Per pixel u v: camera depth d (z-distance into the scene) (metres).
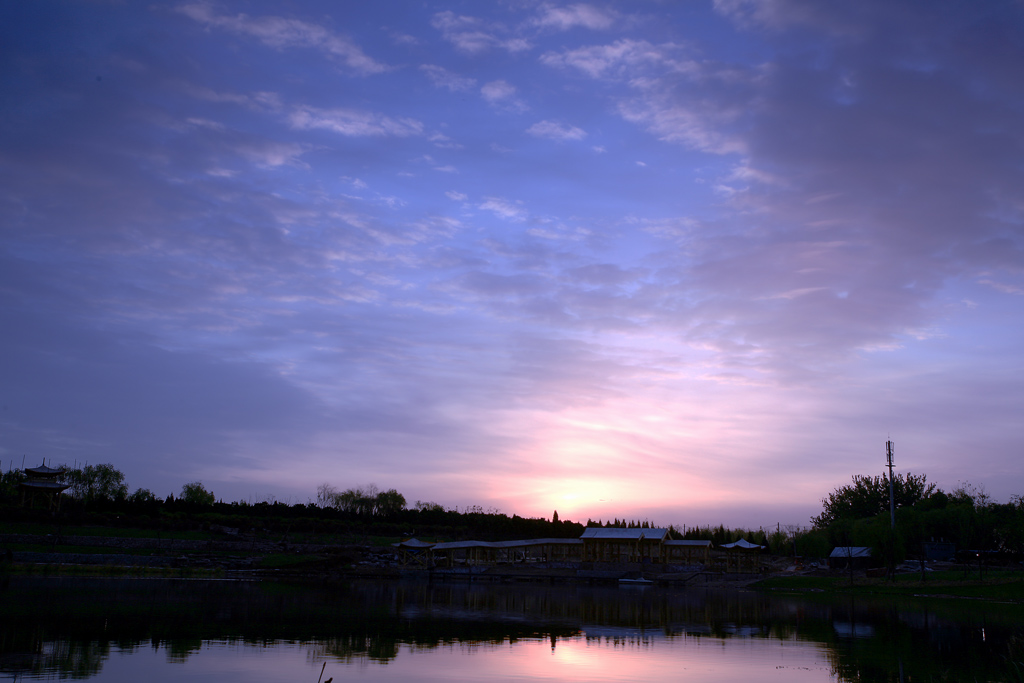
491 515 145.75
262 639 32.09
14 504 87.88
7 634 31.03
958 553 100.12
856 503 135.38
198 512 103.69
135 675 23.89
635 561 116.25
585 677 26.23
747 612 52.44
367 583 77.62
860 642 36.12
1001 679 26.91
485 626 39.91
